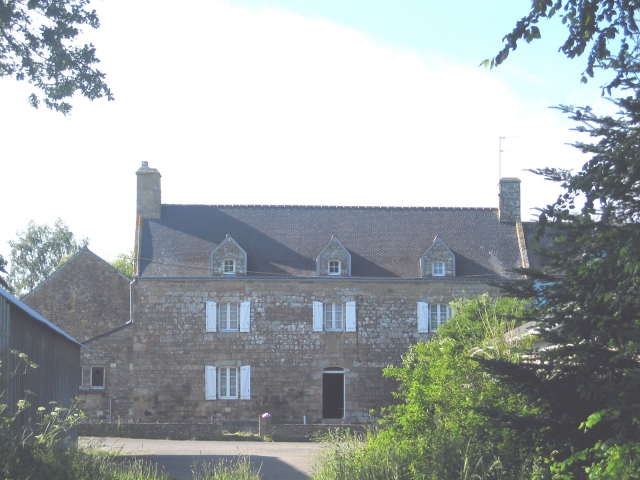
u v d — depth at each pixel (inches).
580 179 361.1
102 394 1429.6
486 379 622.2
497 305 1085.1
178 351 1437.0
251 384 1438.2
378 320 1459.2
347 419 1434.5
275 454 955.3
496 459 499.2
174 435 1187.9
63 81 736.3
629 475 334.6
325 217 1587.1
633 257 332.8
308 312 1456.7
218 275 1451.8
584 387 408.5
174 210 1566.2
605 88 368.5
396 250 1526.8
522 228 1573.6
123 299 1595.7
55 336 831.7
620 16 349.1
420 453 580.7
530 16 353.1
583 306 414.9
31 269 2439.7
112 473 627.2
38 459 493.7
